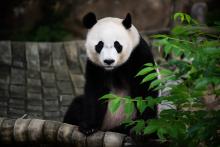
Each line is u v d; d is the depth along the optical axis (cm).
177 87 770
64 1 2469
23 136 1002
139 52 1069
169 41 796
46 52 1606
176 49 765
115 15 2436
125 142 941
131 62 1077
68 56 1612
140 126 810
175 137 775
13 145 1045
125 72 1098
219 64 753
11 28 2428
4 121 1020
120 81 1130
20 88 1419
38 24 2439
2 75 1462
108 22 1059
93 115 1063
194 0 2367
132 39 1066
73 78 1523
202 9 1881
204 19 1881
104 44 1026
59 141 987
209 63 747
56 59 1594
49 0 2447
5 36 2359
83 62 1602
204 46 795
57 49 1628
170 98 776
